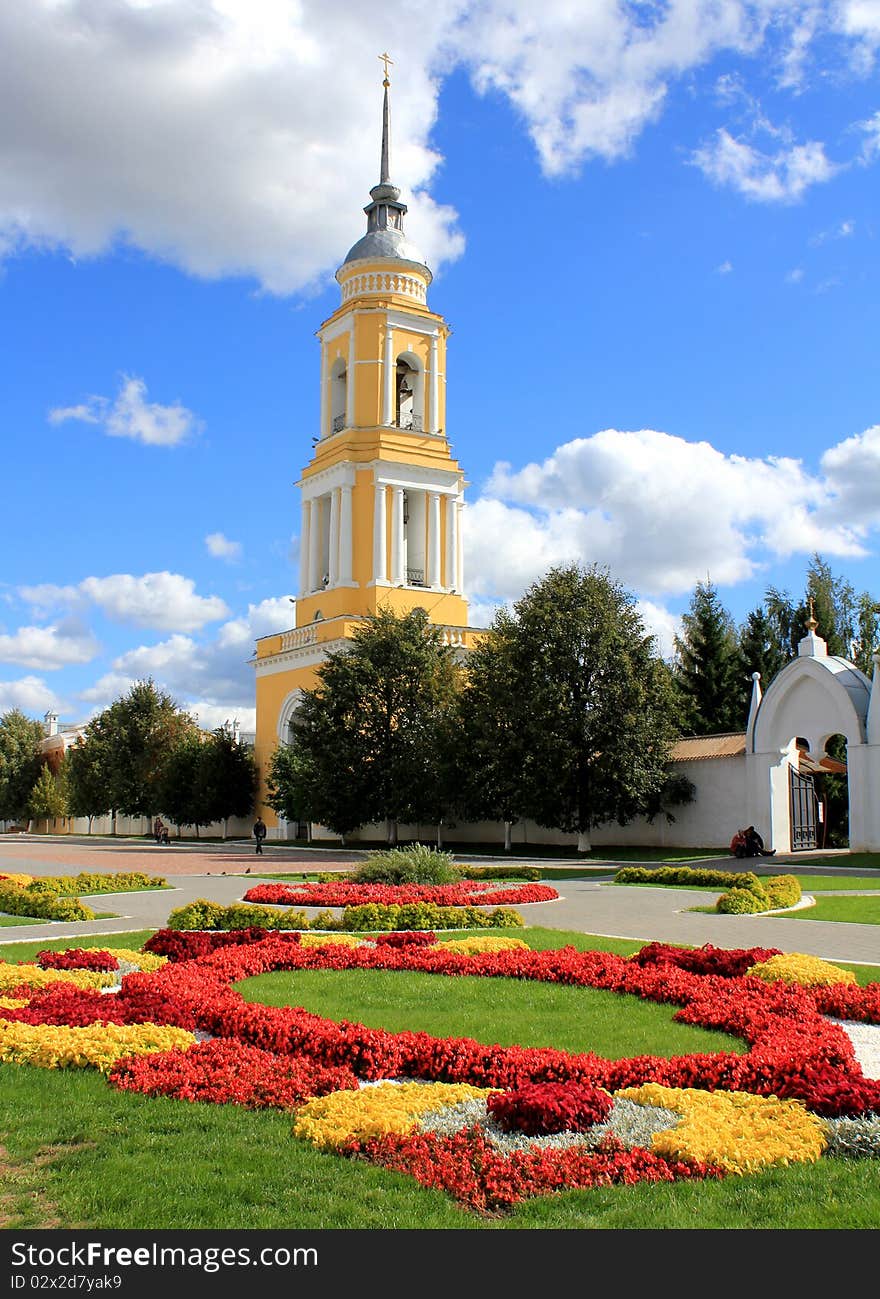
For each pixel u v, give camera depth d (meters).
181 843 53.69
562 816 37.25
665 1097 7.21
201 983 11.14
